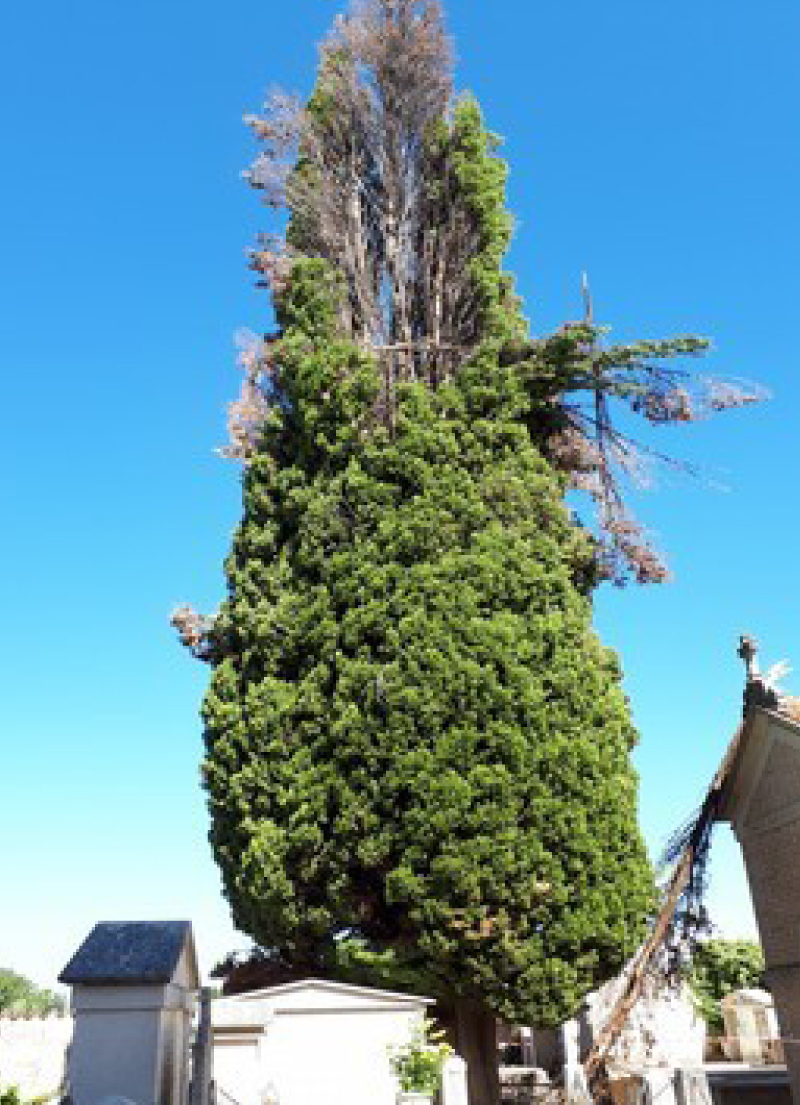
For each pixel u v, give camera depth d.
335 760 14.69
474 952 13.28
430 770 14.01
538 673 14.95
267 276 19.42
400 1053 12.33
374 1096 12.12
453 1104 12.63
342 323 18.95
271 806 15.02
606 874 14.03
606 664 16.09
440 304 19.73
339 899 14.09
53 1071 19.22
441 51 21.69
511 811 13.78
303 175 20.77
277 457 18.33
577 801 14.16
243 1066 11.81
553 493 16.92
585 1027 18.70
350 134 21.58
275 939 14.92
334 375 17.59
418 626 15.02
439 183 20.80
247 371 19.20
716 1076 18.39
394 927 14.37
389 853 13.98
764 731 16.41
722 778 17.02
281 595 16.62
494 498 16.48
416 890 13.46
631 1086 15.38
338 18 22.20
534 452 17.25
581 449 18.12
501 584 15.46
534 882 13.46
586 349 17.03
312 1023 12.41
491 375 17.58
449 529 15.95
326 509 16.66
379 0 22.12
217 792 15.79
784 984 15.88
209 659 17.56
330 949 14.36
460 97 21.64
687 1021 20.80
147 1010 10.97
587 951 13.64
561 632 15.37
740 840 17.11
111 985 11.05
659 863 16.77
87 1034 10.88
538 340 17.59
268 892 14.46
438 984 13.70
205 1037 10.10
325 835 14.50
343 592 15.86
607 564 17.48
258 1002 12.13
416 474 16.45
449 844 13.55
